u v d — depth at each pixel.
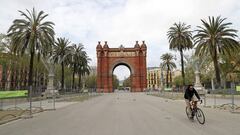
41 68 83.06
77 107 28.06
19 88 50.34
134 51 109.69
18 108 26.25
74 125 13.93
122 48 109.88
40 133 11.62
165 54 99.44
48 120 16.62
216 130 11.52
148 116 17.70
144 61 109.19
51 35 46.03
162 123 14.12
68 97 57.81
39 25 45.53
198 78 58.78
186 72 94.88
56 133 11.52
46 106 30.52
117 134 10.95
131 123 14.24
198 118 14.19
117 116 17.92
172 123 14.09
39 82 112.12
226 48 48.16
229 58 59.78
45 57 51.44
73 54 72.38
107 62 109.69
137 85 107.81
